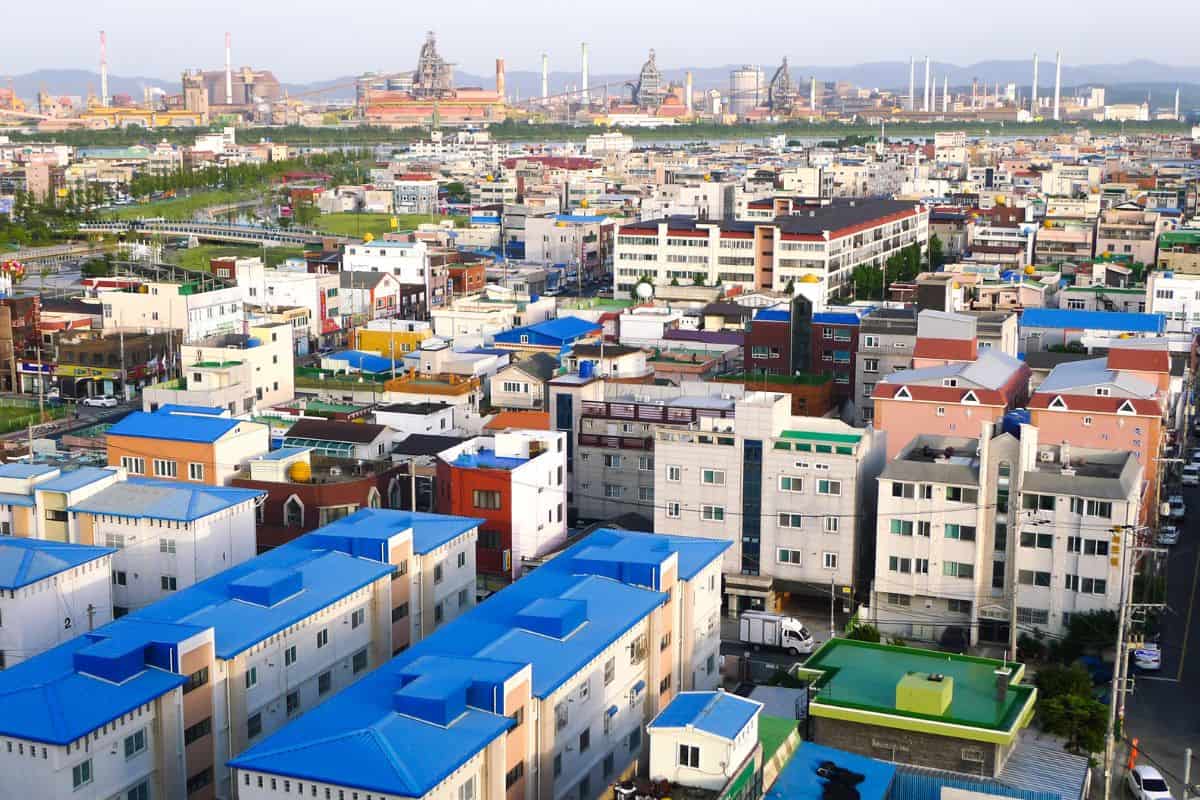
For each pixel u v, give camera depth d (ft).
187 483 487.20
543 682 318.65
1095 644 457.27
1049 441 555.28
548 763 319.06
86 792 300.81
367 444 576.61
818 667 371.76
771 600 510.99
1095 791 372.99
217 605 359.05
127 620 344.49
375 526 421.59
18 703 303.48
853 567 503.20
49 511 460.55
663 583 387.75
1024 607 469.98
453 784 280.31
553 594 374.84
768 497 510.17
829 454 499.10
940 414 568.82
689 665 405.59
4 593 388.16
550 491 539.70
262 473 525.34
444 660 315.37
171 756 321.11
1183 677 458.09
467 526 445.78
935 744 337.52
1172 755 401.29
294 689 363.15
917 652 384.68
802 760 331.77
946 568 480.23
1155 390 565.94
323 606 369.71
